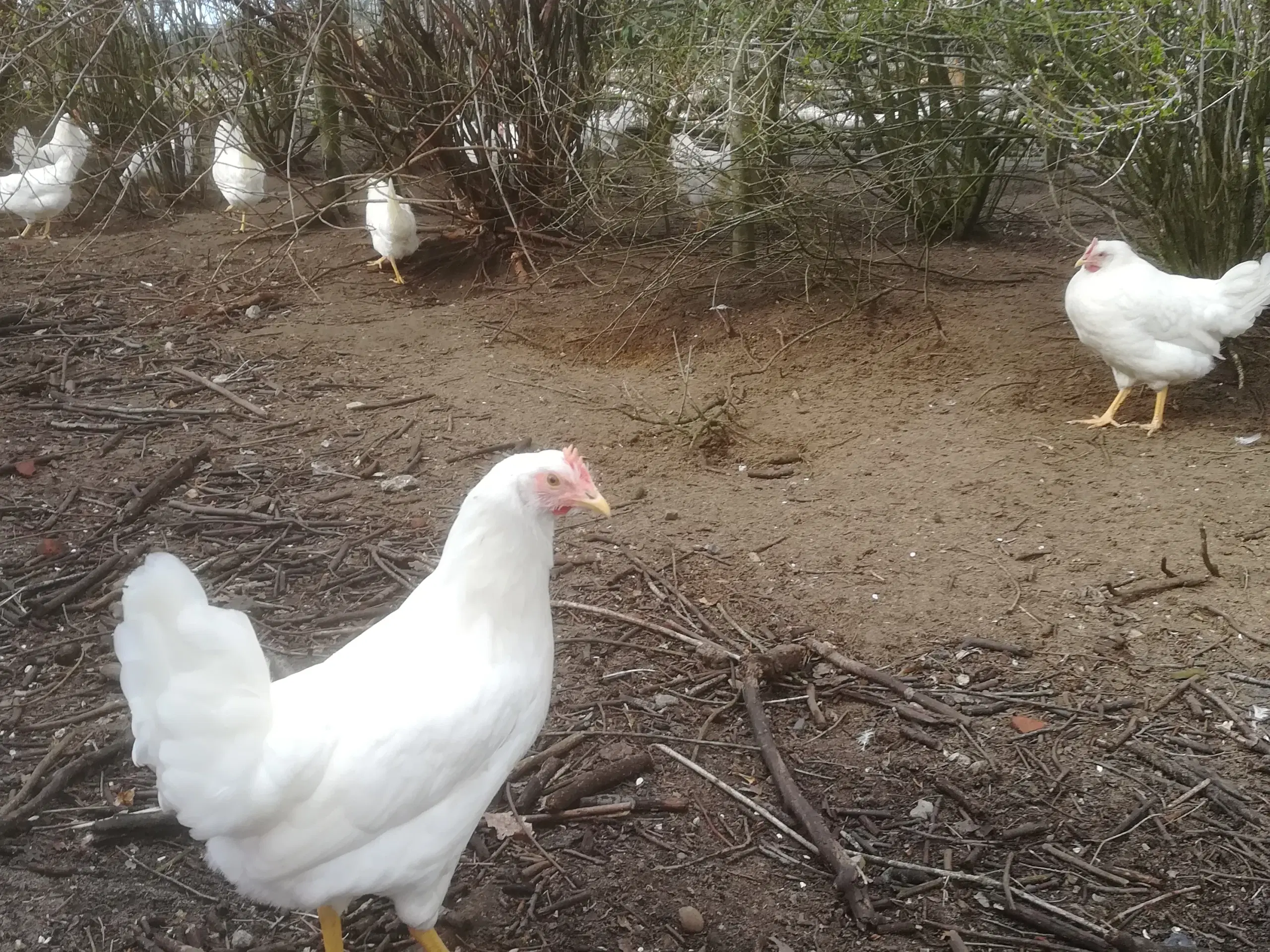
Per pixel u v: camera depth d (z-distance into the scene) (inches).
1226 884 36.6
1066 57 71.7
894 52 87.8
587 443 71.5
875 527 59.7
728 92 80.7
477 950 34.6
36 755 42.4
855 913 35.3
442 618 30.5
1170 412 72.4
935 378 78.9
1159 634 49.5
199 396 79.8
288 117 122.6
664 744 43.8
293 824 26.7
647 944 34.6
